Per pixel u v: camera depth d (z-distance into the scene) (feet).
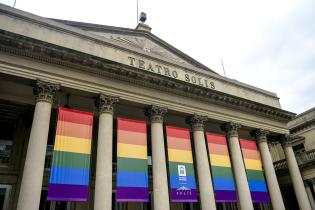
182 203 102.32
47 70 72.49
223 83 112.78
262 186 98.12
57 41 79.92
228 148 102.12
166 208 74.13
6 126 88.02
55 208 82.02
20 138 85.61
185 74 101.71
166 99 89.20
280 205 98.48
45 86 70.44
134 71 83.10
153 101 86.33
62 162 65.82
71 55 74.74
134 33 108.37
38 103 68.74
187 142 86.38
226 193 86.94
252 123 107.96
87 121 73.05
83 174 67.26
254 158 101.40
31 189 59.62
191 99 94.99
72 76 75.41
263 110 111.86
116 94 80.28
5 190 79.05
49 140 89.61
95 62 77.66
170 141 83.61
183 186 79.30
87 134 71.61
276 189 100.83
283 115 118.01
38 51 71.46
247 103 106.73
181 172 80.84
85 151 69.67
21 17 77.25
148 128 102.58
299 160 123.65
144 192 72.64
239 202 94.58
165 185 77.00
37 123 66.18
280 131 116.37
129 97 82.33
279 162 133.08
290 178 123.75
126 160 73.92
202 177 85.46
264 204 121.70
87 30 97.81
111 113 77.56
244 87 119.65
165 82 88.53
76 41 83.25
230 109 103.96
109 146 72.74
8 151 85.35
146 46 108.88
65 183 64.39
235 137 99.96
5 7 76.23
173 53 116.06
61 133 68.23
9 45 68.69
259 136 109.40
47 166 86.22
